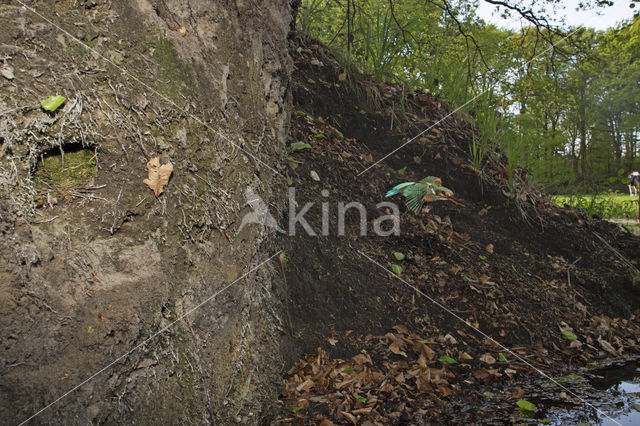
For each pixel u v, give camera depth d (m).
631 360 3.23
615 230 5.28
